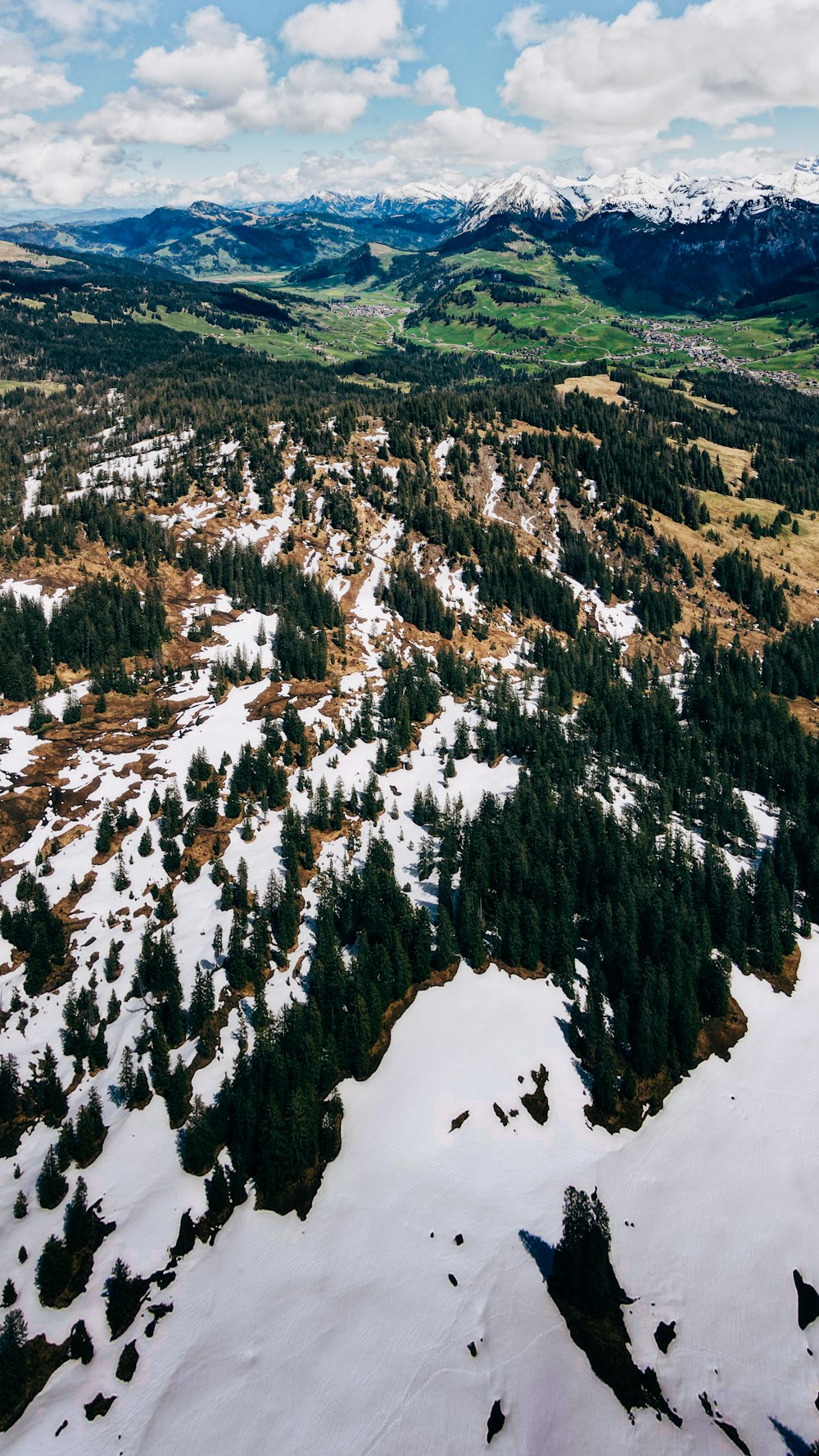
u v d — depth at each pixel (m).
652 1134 88.62
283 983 100.88
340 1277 71.44
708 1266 76.75
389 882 112.00
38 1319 67.62
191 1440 60.88
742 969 110.88
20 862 121.62
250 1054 89.62
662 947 106.69
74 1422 61.78
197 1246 73.69
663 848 128.75
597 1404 65.00
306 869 121.38
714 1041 100.12
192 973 100.75
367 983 95.06
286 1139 77.75
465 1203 77.75
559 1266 72.31
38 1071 90.44
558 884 115.75
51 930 106.94
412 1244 73.94
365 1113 86.12
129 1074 86.50
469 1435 61.97
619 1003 97.31
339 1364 65.38
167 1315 68.50
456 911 112.94
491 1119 86.25
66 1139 79.75
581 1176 82.62
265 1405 62.91
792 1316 73.44
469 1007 99.38
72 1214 72.75
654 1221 79.94
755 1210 82.06
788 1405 66.81
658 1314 72.19
